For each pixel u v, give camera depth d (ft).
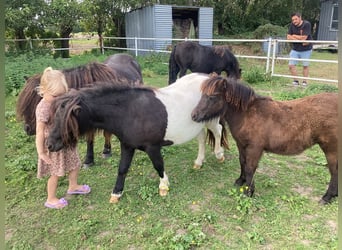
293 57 26.14
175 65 25.18
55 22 40.96
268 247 8.36
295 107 9.85
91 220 9.60
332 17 58.75
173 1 56.54
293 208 9.89
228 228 9.14
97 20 48.14
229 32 63.36
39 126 9.12
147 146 10.03
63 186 11.59
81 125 8.97
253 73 27.22
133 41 50.19
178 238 8.52
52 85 9.05
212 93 9.59
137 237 8.89
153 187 11.20
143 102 9.69
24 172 12.52
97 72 11.01
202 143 12.38
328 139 9.59
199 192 11.01
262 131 9.78
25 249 8.62
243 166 10.94
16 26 38.96
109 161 13.37
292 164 13.03
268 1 60.13
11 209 10.32
